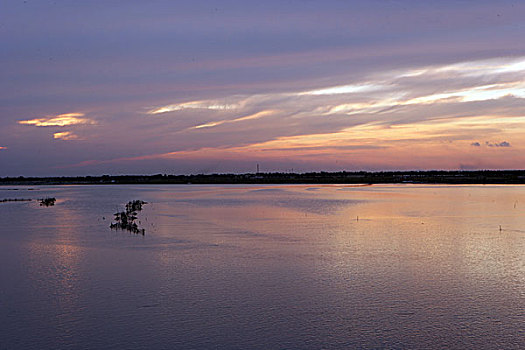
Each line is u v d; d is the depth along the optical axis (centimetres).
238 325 1416
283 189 10994
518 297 1661
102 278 1905
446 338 1329
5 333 1364
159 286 1792
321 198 6888
